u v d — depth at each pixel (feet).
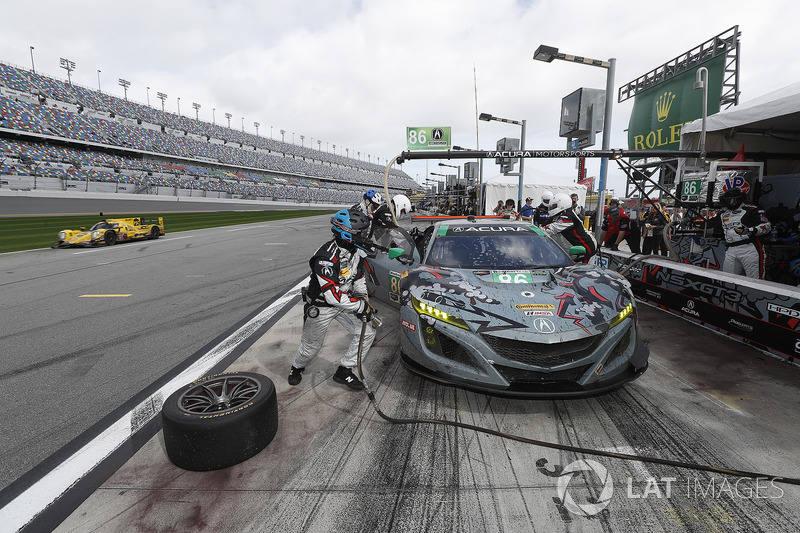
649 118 35.60
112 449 7.26
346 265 8.91
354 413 8.30
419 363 8.68
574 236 15.11
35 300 18.17
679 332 12.42
